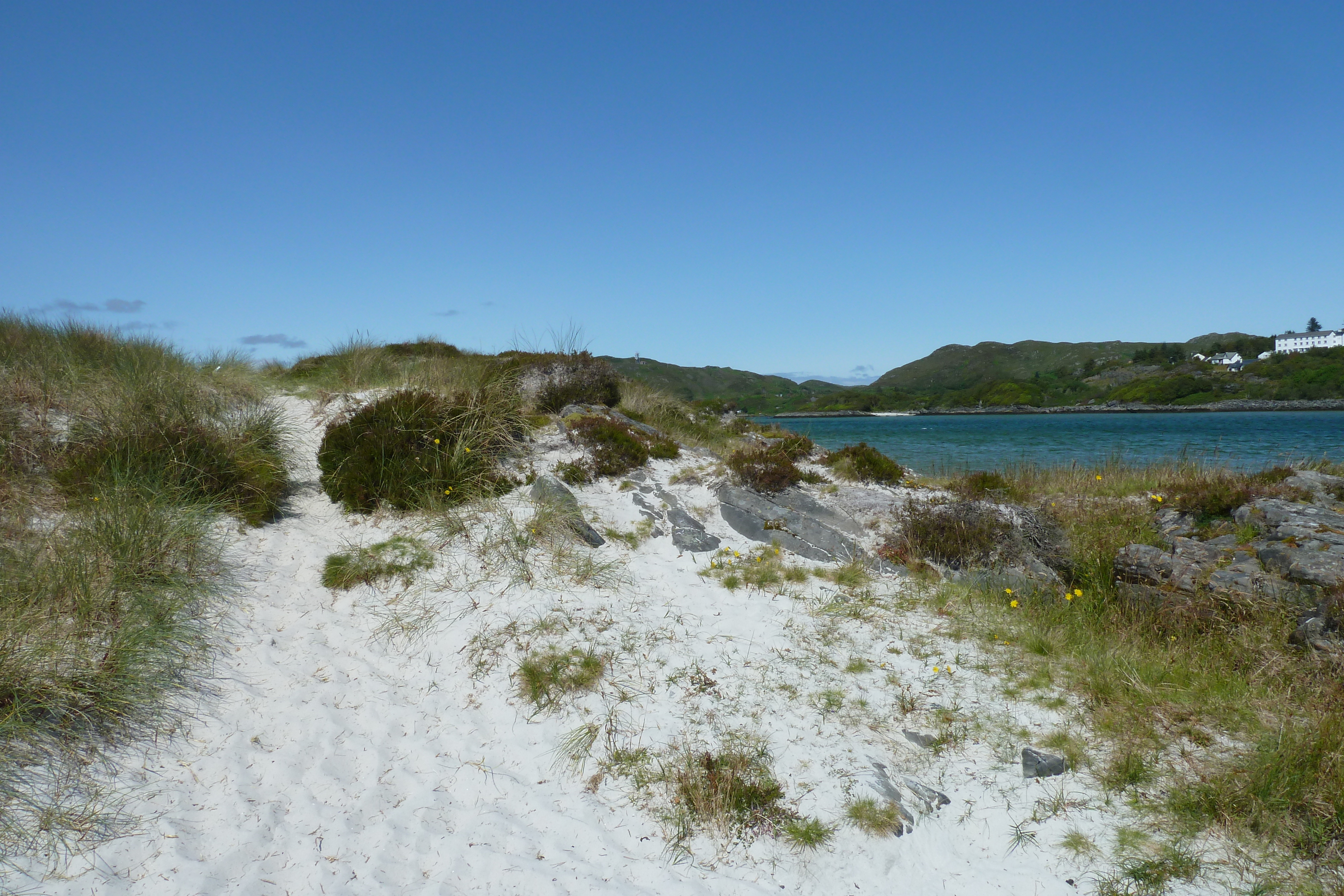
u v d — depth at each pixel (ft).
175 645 15.44
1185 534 24.30
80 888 10.03
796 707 16.02
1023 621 19.99
